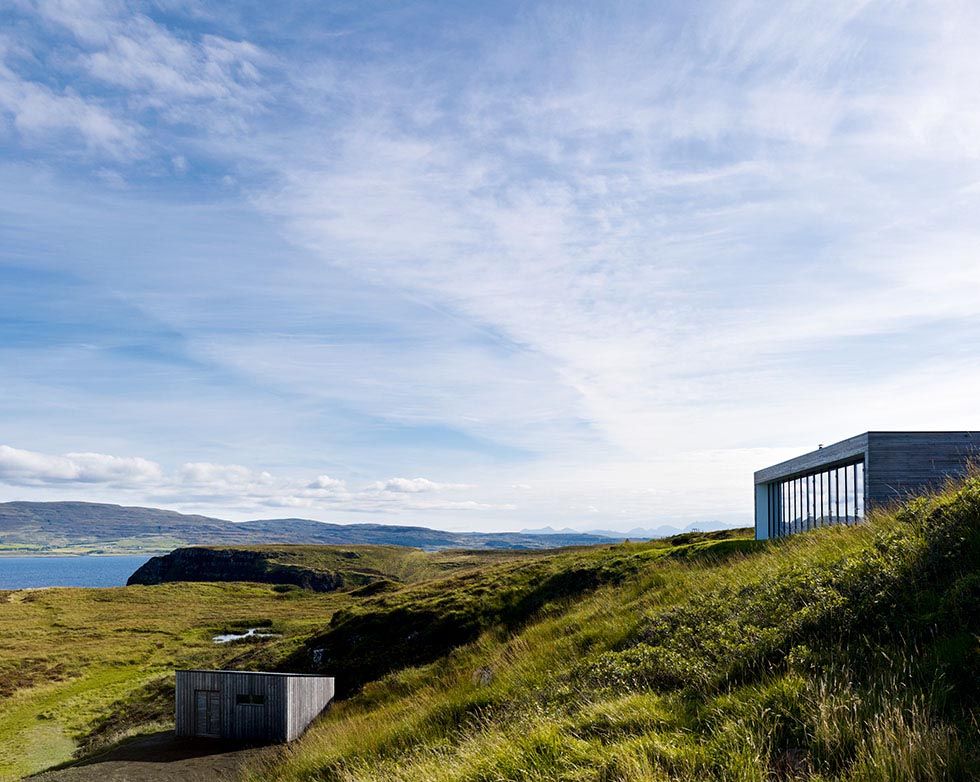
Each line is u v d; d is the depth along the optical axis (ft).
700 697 28.60
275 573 491.31
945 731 19.01
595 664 41.32
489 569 141.38
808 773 19.69
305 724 85.46
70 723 123.13
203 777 66.90
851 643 27.61
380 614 118.73
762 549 69.26
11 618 251.39
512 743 28.09
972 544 29.66
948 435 78.48
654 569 85.76
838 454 88.28
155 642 206.39
